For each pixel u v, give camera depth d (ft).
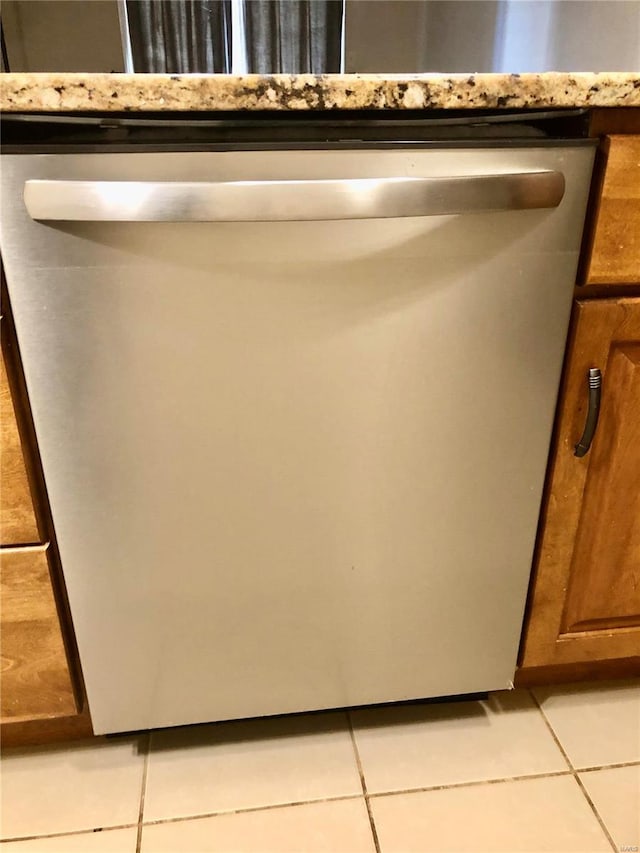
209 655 3.03
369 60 4.17
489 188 2.26
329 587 2.96
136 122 2.27
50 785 3.23
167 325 2.39
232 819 3.08
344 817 3.09
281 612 2.99
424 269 2.44
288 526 2.80
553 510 3.00
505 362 2.64
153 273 2.31
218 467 2.65
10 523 2.63
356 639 3.12
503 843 2.98
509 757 3.37
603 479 2.98
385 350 2.54
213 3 3.79
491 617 3.19
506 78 2.20
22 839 2.99
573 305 2.64
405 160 2.28
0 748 3.40
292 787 3.22
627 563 3.20
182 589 2.86
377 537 2.89
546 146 2.34
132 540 2.73
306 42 3.94
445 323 2.54
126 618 2.89
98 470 2.59
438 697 3.61
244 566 2.85
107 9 3.82
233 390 2.52
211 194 2.14
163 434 2.56
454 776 3.28
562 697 3.71
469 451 2.79
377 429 2.67
